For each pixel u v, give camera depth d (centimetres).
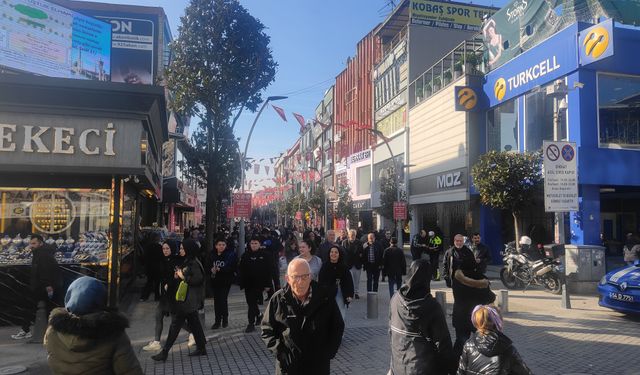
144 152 956
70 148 920
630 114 1659
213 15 1350
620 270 1067
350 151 5006
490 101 2233
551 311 1099
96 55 1474
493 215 2248
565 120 1722
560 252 1369
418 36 3284
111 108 943
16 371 646
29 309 934
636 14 1694
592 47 1546
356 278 1318
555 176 1284
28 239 980
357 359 719
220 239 957
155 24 2141
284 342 381
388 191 3158
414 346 409
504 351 378
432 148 2791
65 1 2053
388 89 3762
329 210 5147
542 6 1892
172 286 728
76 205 1016
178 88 1373
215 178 1455
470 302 627
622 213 2467
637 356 729
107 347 279
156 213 2380
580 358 718
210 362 705
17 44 1229
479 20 3431
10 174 988
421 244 1736
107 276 1000
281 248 1797
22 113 901
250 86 1407
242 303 1249
